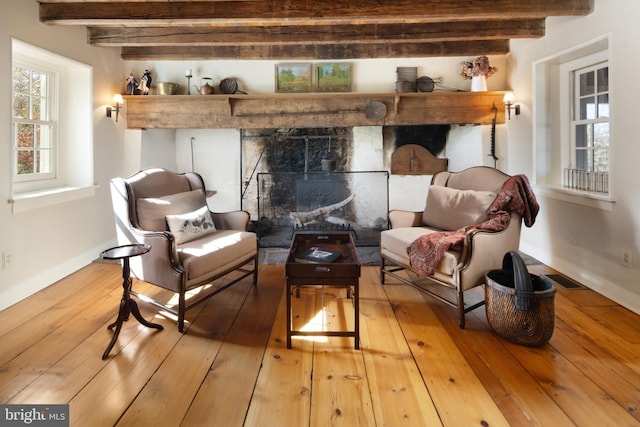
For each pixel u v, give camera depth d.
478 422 1.54
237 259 2.87
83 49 3.56
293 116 4.24
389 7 2.93
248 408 1.63
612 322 2.42
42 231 3.05
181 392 1.73
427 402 1.67
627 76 2.58
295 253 2.46
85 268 3.54
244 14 2.95
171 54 4.11
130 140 4.24
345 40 3.61
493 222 2.52
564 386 1.77
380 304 2.76
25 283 2.87
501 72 4.29
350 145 4.64
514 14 2.92
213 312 2.62
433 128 4.57
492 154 4.25
